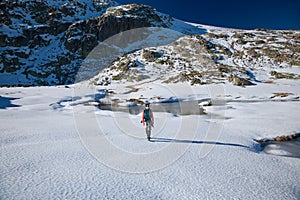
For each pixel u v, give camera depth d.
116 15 69.00
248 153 7.45
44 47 60.53
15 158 5.92
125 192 4.16
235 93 26.88
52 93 26.83
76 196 3.90
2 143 7.48
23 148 6.95
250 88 29.55
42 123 11.84
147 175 5.04
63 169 5.21
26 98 22.81
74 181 4.55
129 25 63.34
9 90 27.50
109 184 4.48
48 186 4.26
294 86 29.81
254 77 36.06
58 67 52.81
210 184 4.70
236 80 32.41
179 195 4.16
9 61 50.06
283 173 5.71
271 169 5.96
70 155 6.33
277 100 23.05
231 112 17.36
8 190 4.01
